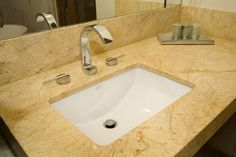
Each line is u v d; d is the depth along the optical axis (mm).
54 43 846
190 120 596
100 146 516
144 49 1080
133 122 854
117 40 1063
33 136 550
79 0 858
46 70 863
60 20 837
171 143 522
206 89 737
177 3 1289
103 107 901
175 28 1151
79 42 901
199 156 1243
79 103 814
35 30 790
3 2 698
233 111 719
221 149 1328
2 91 739
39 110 648
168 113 623
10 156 637
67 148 513
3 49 732
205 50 1062
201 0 1212
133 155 491
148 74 944
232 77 811
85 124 835
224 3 1132
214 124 623
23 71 802
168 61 956
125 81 954
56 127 580
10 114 630
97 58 983
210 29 1235
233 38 1160
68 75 812
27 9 748
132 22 1085
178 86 848
